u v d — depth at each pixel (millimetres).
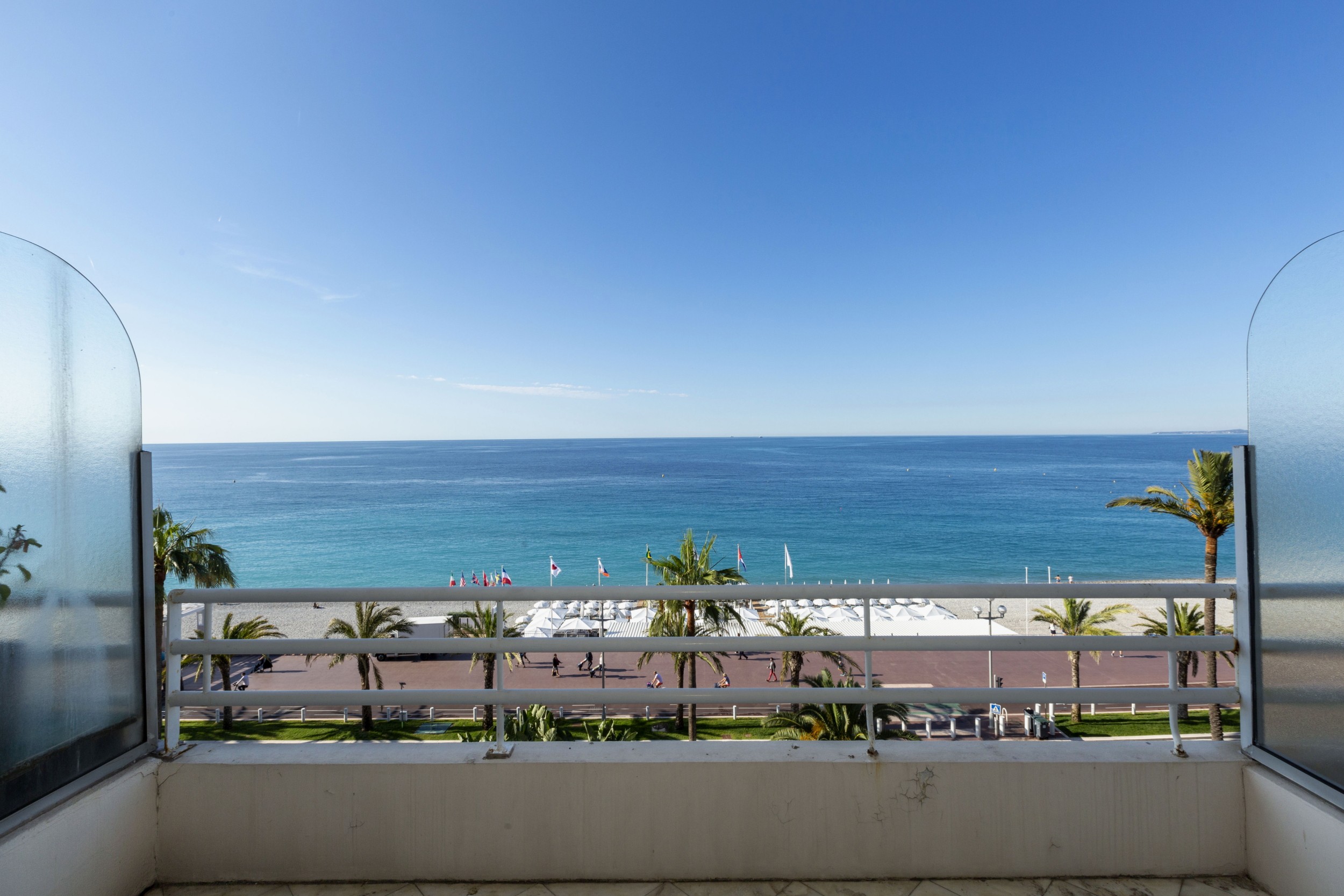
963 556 74375
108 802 2248
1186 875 2428
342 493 141625
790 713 14406
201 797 2469
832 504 116500
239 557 80688
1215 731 12266
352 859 2438
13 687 2014
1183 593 2543
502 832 2430
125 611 2469
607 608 37281
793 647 2477
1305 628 2283
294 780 2455
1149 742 2576
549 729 12344
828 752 2492
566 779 2436
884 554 75562
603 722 16688
